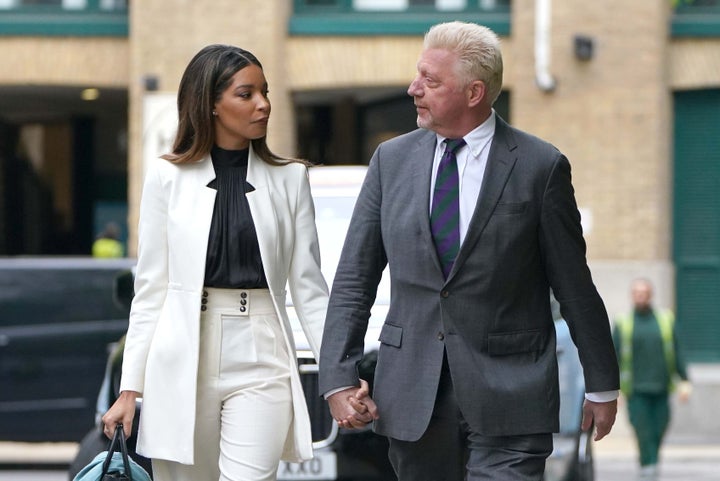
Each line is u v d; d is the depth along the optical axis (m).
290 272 14.49
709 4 48.81
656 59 47.75
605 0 47.81
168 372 13.86
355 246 14.08
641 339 36.47
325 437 19.19
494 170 13.58
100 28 49.81
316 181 22.77
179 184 14.05
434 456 13.88
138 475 14.19
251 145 14.34
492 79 13.68
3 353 36.62
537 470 13.57
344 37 49.09
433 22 48.88
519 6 48.34
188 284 13.87
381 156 14.15
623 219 47.91
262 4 48.25
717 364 49.06
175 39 48.66
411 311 13.71
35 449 44.25
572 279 13.73
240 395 13.90
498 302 13.52
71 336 36.62
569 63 47.91
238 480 13.73
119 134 59.53
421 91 13.68
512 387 13.43
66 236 59.94
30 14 50.00
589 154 47.97
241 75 13.99
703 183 49.06
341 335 13.88
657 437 36.53
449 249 13.58
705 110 49.00
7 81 49.94
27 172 59.88
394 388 13.71
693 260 49.12
